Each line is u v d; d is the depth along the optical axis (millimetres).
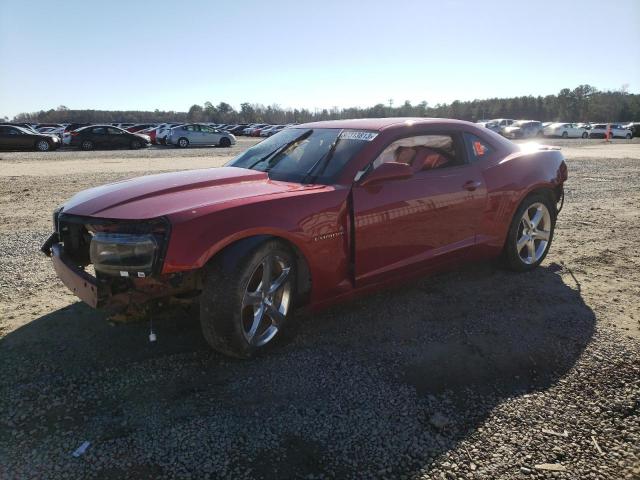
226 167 4094
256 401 2633
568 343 3322
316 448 2287
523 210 4523
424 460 2227
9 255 5086
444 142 4090
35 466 2135
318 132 4074
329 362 3051
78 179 11602
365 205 3406
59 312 3684
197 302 3014
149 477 2090
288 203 3062
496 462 2221
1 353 3064
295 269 3207
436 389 2779
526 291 4254
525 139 40406
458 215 4012
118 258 2686
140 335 3338
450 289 4281
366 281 3533
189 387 2752
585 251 5488
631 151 23328
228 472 2127
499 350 3221
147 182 3408
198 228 2699
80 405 2562
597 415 2564
